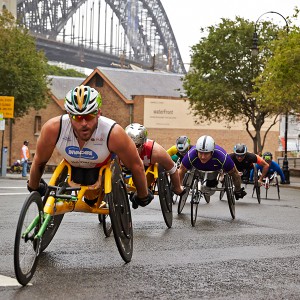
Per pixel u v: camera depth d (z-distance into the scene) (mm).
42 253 8492
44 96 52219
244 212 15594
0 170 40781
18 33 49281
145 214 14070
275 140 69750
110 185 7555
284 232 11492
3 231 10539
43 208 7129
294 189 31094
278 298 6363
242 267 7910
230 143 66438
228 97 45719
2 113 37312
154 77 66875
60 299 6137
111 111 63906
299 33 34531
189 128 64125
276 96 35156
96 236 10195
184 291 6574
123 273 7359
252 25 45938
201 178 13859
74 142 7547
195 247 9406
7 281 6809
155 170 11562
